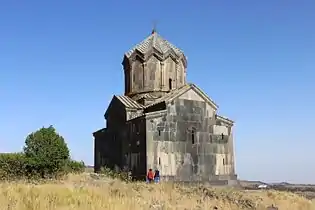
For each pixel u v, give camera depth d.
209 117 36.03
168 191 24.27
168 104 34.41
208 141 35.53
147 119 33.28
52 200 18.36
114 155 37.09
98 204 17.91
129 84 39.47
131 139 34.81
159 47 38.78
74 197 19.17
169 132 33.97
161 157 33.19
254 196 26.98
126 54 39.91
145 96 37.72
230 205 23.83
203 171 34.72
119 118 37.03
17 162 32.28
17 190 20.20
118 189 22.88
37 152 33.38
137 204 19.00
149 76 38.38
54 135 34.62
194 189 26.12
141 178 32.75
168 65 38.81
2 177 30.11
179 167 33.72
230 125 37.03
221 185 35.06
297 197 29.70
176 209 20.58
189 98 35.44
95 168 39.28
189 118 35.06
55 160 33.59
